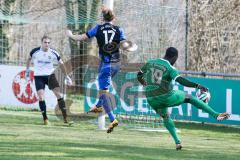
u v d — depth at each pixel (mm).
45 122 40281
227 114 28500
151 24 53094
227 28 53656
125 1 53750
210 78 43562
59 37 72875
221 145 32938
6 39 64438
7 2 57938
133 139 33719
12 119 43188
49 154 24938
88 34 33625
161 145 31156
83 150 26734
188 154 27406
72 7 49500
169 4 57844
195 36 53938
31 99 51125
